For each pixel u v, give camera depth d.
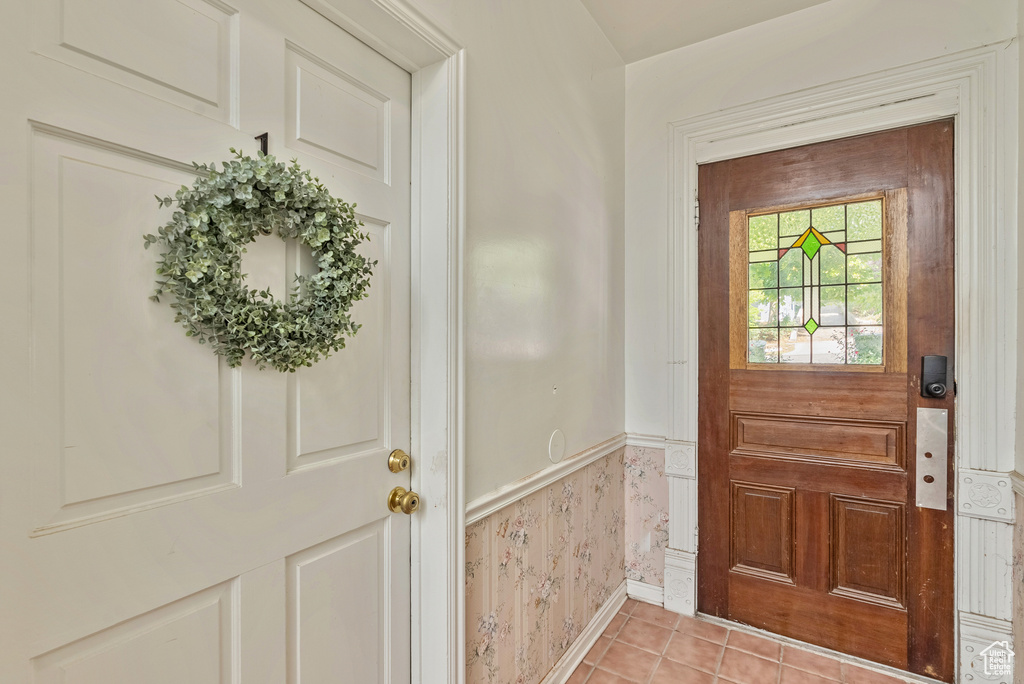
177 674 0.84
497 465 1.44
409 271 1.29
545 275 1.69
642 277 2.29
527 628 1.58
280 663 1.00
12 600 0.66
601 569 2.10
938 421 1.75
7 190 0.65
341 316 0.98
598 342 2.07
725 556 2.13
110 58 0.74
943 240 1.74
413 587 1.31
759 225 2.06
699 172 2.18
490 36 1.40
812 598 1.97
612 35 2.11
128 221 0.76
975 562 1.68
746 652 1.92
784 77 1.98
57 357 0.70
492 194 1.42
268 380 0.97
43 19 0.68
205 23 0.86
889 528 1.84
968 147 1.68
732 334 2.11
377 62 1.19
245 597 0.93
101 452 0.74
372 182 1.18
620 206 2.27
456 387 1.26
